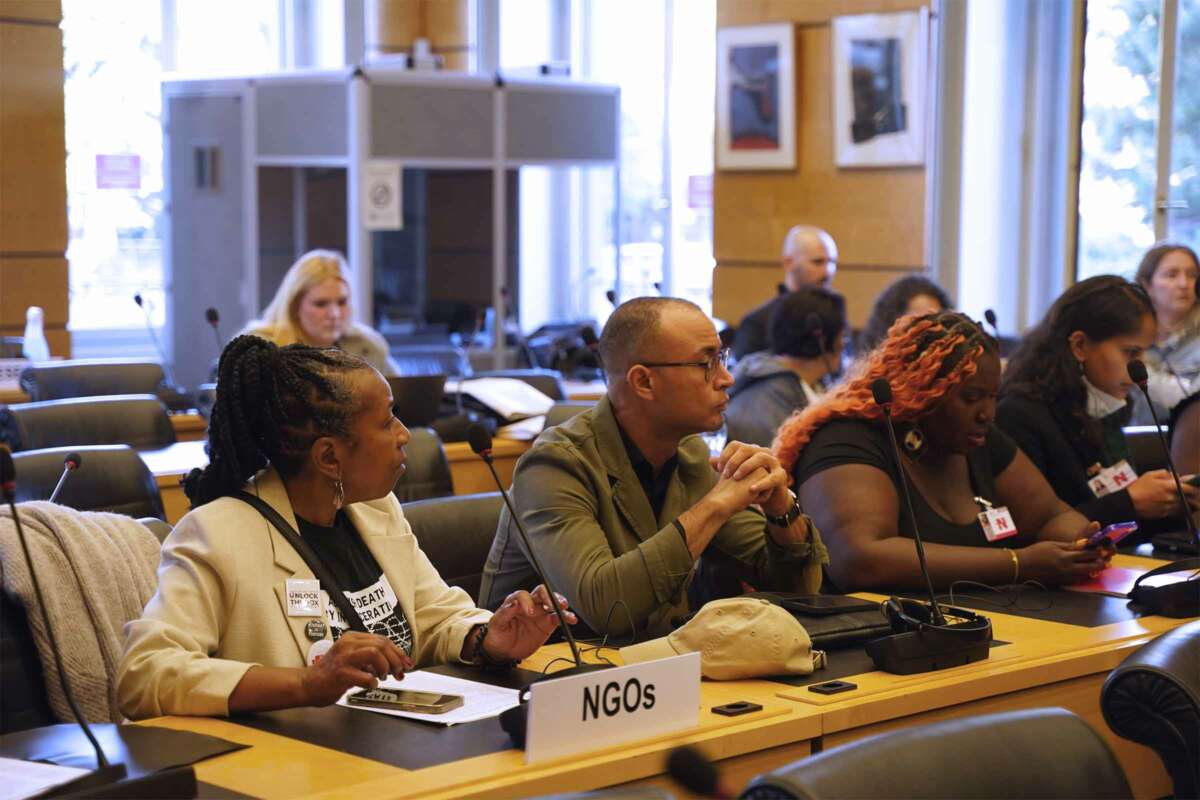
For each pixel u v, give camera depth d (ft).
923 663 6.70
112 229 29.68
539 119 27.35
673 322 8.04
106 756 5.31
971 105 23.56
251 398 6.77
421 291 26.50
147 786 4.83
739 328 20.10
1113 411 10.96
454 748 5.51
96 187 29.12
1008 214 23.72
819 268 20.61
